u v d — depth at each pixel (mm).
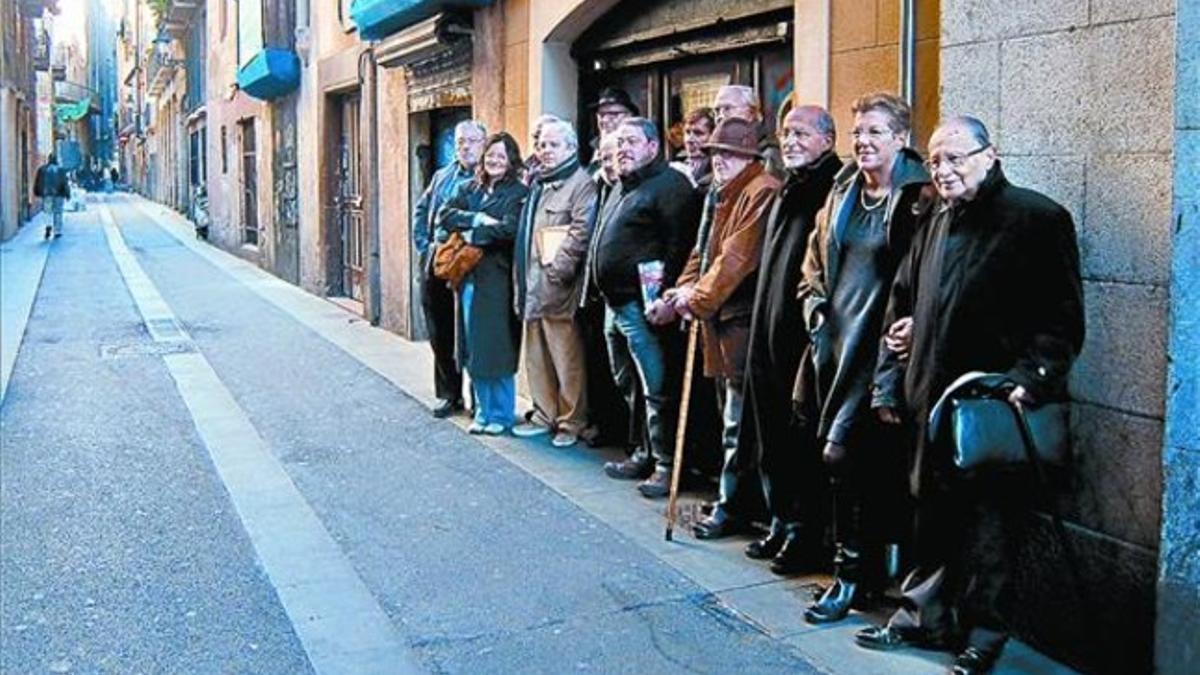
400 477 6258
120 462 6594
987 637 3750
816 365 4289
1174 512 3473
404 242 10922
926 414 3713
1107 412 3729
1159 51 3529
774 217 4656
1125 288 3658
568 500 5812
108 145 84750
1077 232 3791
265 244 17906
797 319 4562
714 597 4547
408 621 4371
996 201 3611
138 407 8039
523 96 8000
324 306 13523
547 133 6543
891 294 3967
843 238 4203
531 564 4930
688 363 5176
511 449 6824
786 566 4758
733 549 5078
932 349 3689
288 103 15984
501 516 5570
